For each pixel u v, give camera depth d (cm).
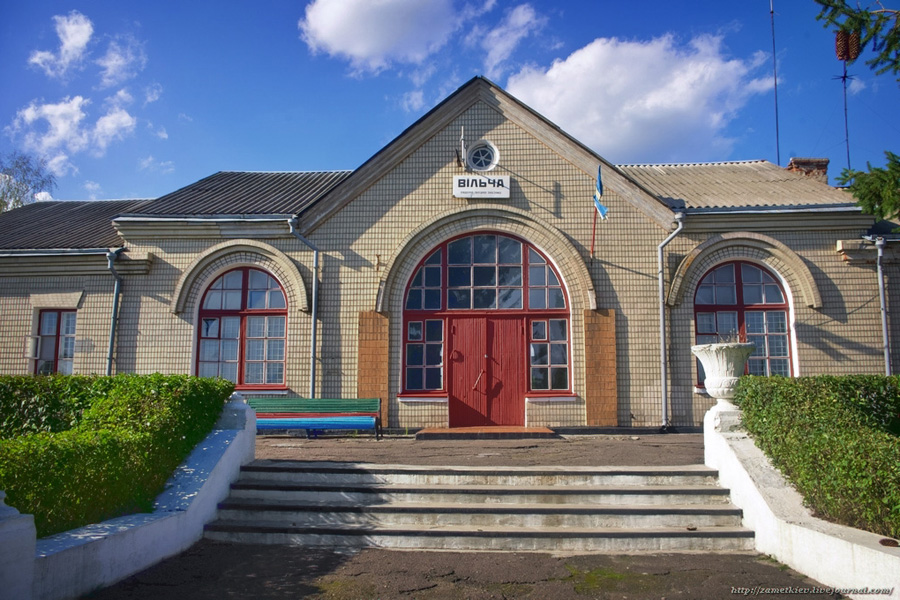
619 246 1313
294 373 1304
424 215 1337
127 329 1341
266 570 605
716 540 673
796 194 1408
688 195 1433
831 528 587
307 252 1337
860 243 1281
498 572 605
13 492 505
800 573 598
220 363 1341
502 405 1295
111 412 742
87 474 578
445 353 1311
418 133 1357
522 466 817
